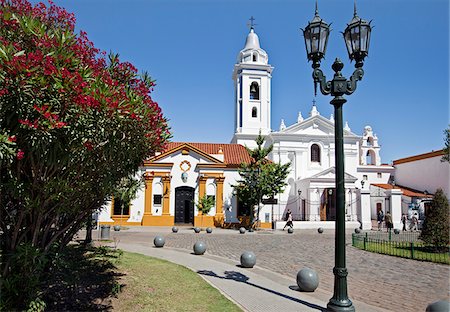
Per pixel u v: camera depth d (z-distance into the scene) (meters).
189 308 7.00
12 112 4.94
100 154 6.05
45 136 4.97
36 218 6.14
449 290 9.14
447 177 37.97
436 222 15.95
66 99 5.06
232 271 11.04
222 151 33.53
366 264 13.03
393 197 35.00
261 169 29.67
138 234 23.78
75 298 7.37
